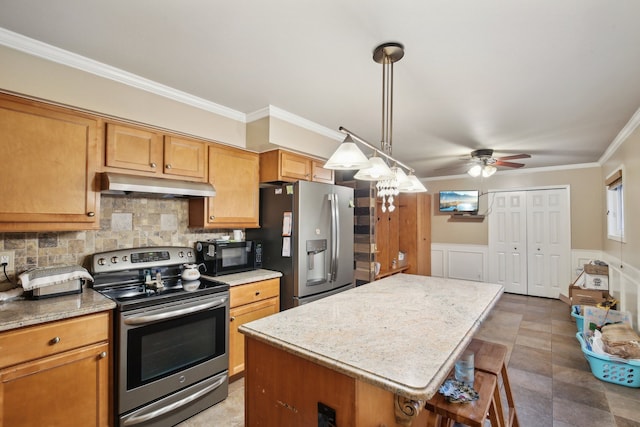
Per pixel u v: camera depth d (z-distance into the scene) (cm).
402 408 112
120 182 200
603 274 411
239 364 249
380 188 188
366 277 404
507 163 407
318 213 296
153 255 247
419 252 588
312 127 304
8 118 170
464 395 133
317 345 119
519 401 233
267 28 157
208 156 263
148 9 143
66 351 164
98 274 219
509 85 219
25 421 151
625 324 291
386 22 151
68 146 190
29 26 157
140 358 187
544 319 421
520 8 140
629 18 146
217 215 270
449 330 135
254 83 220
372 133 337
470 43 168
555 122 296
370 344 120
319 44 171
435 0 135
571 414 217
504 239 578
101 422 175
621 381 253
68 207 190
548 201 539
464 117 284
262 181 304
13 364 148
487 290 209
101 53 183
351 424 105
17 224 173
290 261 283
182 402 205
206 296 222
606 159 435
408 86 221
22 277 178
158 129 231
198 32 161
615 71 198
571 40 165
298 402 121
